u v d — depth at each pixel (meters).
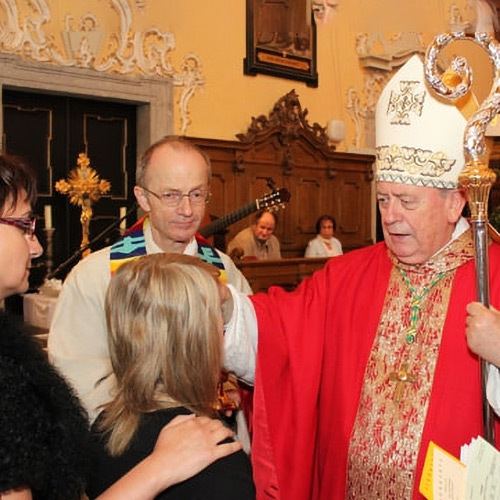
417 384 1.82
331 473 1.91
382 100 1.89
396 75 1.88
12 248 1.28
